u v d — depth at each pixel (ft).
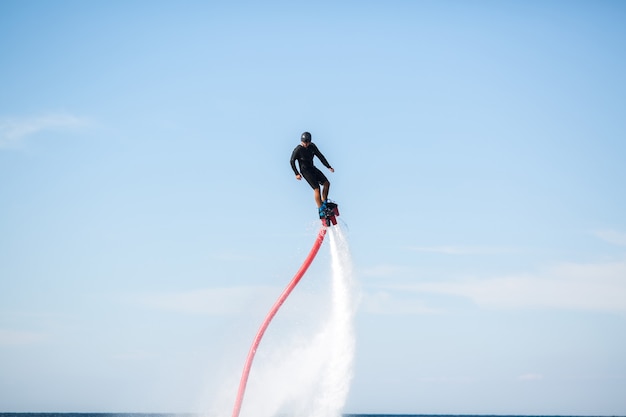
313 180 118.32
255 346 133.39
